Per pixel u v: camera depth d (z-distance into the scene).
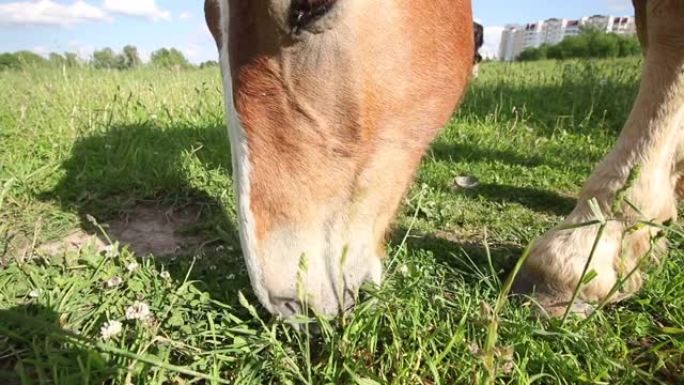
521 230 0.74
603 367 0.43
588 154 1.18
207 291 0.54
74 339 0.45
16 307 0.51
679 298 0.52
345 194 0.42
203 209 0.79
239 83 0.39
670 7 0.46
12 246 0.65
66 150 1.01
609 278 0.50
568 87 1.73
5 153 0.95
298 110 0.39
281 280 0.41
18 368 0.41
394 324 0.43
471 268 0.59
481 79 2.16
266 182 0.41
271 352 0.44
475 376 0.39
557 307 0.50
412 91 0.42
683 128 0.55
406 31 0.40
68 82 1.59
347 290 0.43
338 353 0.43
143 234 0.71
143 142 1.07
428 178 0.96
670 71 0.48
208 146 1.08
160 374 0.41
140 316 0.47
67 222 0.73
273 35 0.37
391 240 0.67
